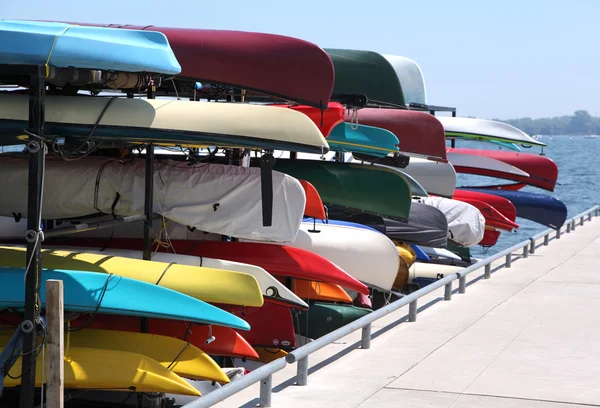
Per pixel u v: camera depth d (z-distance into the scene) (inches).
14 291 293.6
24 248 341.4
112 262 330.3
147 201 344.2
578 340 349.4
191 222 365.1
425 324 381.4
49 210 369.7
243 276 324.5
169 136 307.3
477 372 300.7
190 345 308.0
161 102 312.7
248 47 374.3
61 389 229.0
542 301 437.1
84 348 289.9
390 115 528.1
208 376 302.4
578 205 1641.2
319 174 512.7
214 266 364.2
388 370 304.0
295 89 373.1
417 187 568.1
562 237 735.7
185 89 412.5
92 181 362.9
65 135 301.9
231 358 396.2
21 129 288.8
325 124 446.9
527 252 605.6
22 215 374.3
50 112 296.5
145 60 266.8
